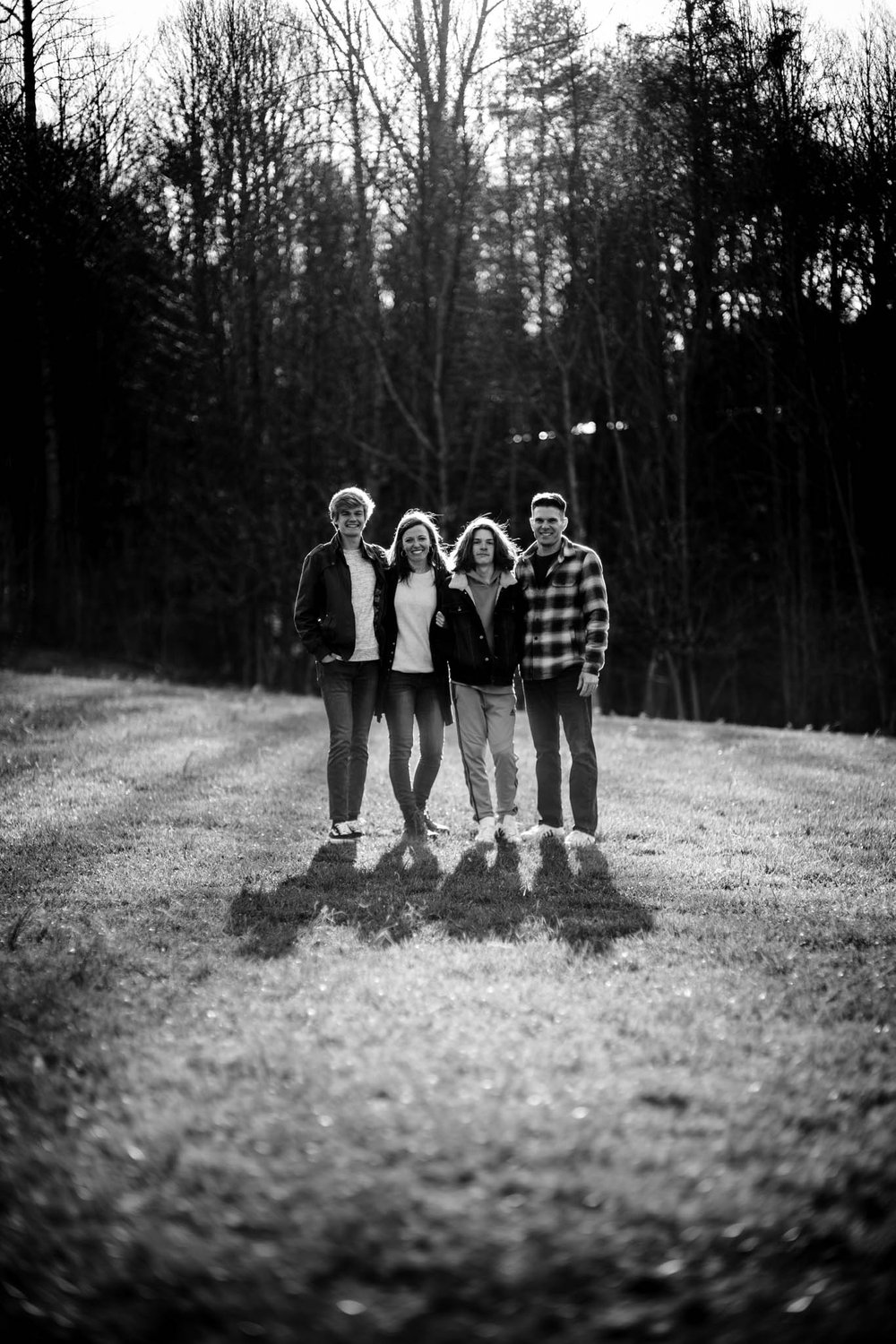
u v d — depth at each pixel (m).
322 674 6.83
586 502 26.55
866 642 23.08
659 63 21.67
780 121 20.56
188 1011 4.01
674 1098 3.22
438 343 23.38
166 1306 2.36
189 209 21.94
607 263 23.09
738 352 23.55
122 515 26.33
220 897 5.68
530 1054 3.49
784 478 24.09
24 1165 2.89
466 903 5.56
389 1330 2.28
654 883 5.98
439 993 4.12
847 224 20.61
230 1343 2.27
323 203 22.41
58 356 22.98
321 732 11.51
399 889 5.82
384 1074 3.32
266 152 21.64
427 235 22.45
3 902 5.56
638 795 8.52
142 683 16.73
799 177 20.44
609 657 26.48
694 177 21.62
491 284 23.69
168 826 7.20
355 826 6.79
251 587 25.50
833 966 4.64
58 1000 4.11
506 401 25.14
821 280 21.56
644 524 25.39
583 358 24.52
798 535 23.98
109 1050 3.63
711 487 24.55
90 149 20.48
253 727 11.55
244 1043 3.65
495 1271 2.42
